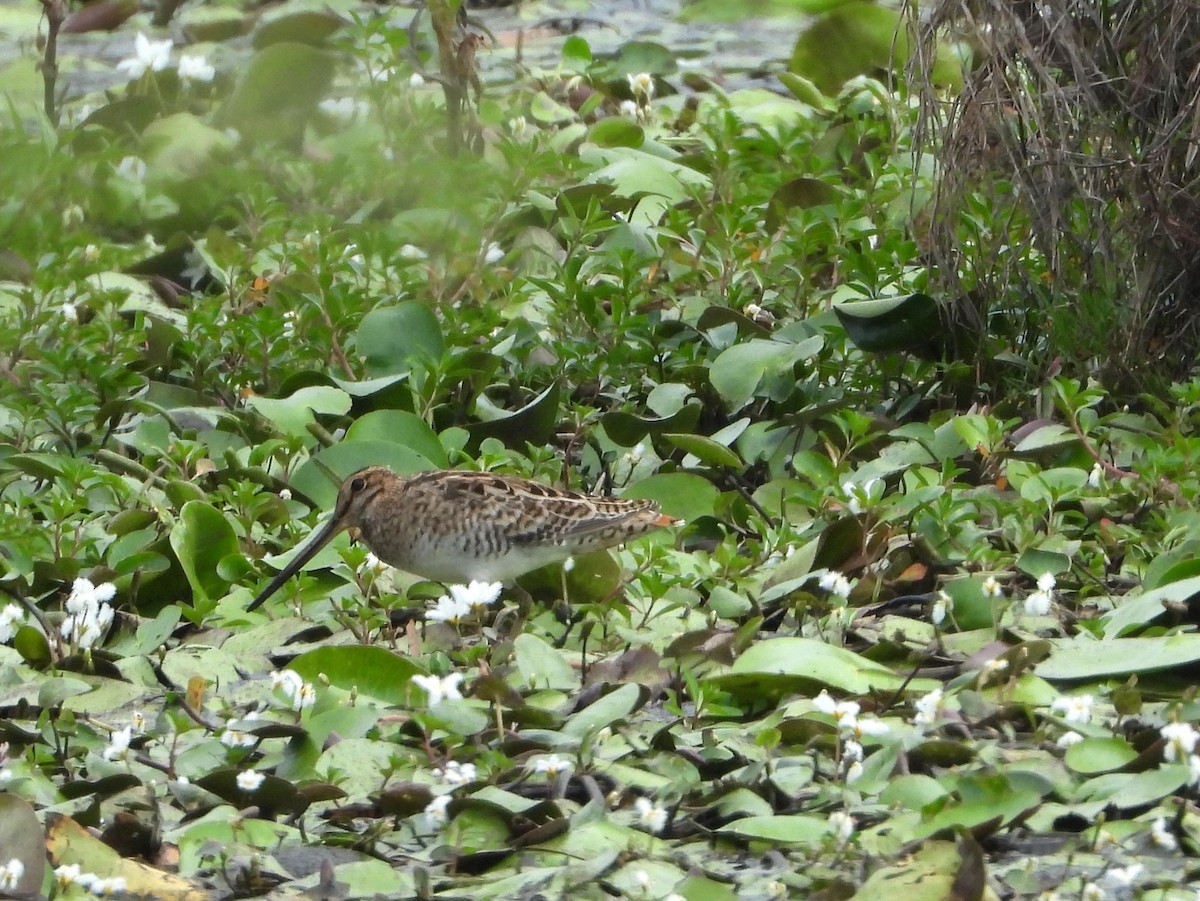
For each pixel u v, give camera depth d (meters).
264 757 9.02
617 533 10.92
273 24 20.12
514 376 13.77
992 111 12.49
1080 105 12.15
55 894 7.76
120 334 14.19
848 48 21.17
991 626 10.30
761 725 9.28
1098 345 12.75
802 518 11.95
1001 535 11.36
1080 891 7.69
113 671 10.06
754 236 16.19
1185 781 8.16
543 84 21.03
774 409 13.23
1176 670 9.62
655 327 13.98
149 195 17.09
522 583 11.28
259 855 8.12
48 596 10.92
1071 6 11.93
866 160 15.84
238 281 15.40
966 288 13.27
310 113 17.95
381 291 15.14
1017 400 13.05
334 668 9.73
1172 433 11.93
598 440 12.97
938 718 9.12
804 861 8.03
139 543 11.23
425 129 17.19
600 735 9.01
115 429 13.41
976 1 12.41
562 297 14.09
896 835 8.12
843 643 10.20
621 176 17.25
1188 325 12.84
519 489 11.10
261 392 13.75
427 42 20.95
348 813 8.51
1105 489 11.57
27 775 8.76
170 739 9.27
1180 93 12.02
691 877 7.73
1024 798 8.16
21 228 16.17
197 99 19.36
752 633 9.94
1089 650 9.68
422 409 13.05
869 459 12.70
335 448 12.16
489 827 8.32
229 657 10.19
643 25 25.09
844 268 14.65
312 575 11.38
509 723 9.25
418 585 11.29
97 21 23.36
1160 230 12.45
